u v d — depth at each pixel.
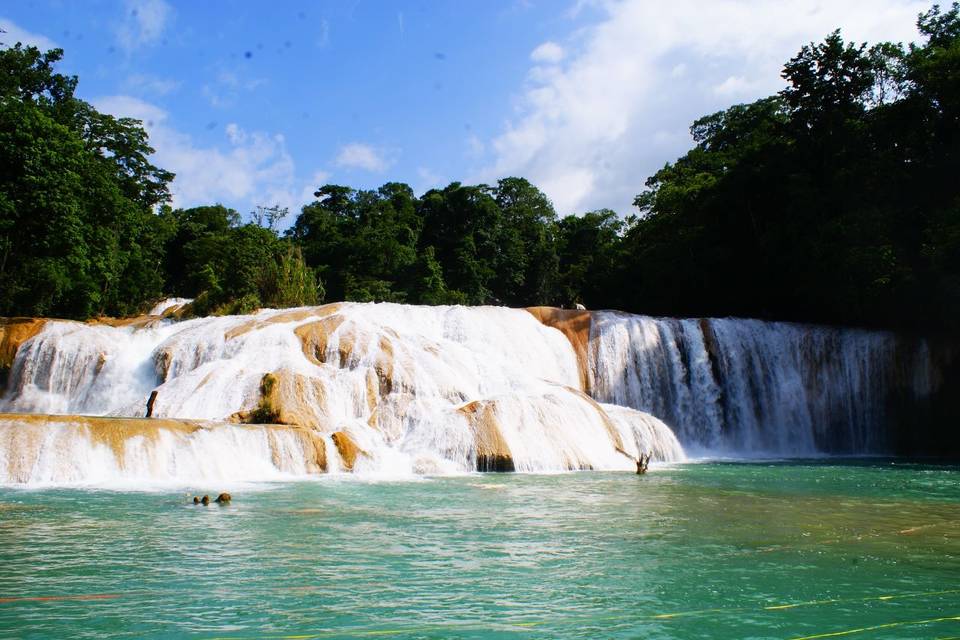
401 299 78.12
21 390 31.73
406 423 26.09
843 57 47.31
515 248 95.00
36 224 41.84
